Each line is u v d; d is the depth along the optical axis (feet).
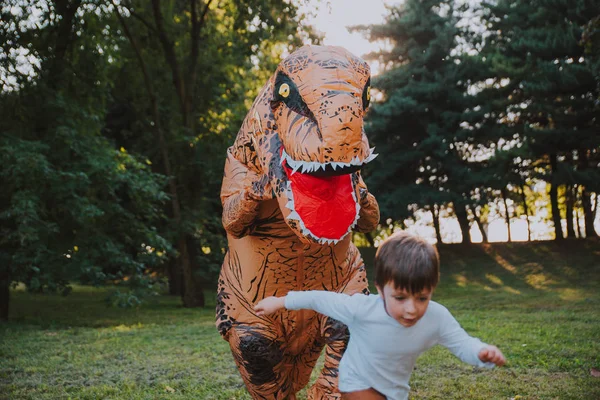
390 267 8.48
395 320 9.09
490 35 80.69
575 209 100.53
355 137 9.27
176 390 19.60
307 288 12.42
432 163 79.51
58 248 42.09
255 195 10.96
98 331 36.04
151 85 52.47
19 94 42.34
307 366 13.92
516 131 74.79
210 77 57.06
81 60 47.01
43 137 42.45
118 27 51.75
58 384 20.67
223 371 22.45
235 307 12.70
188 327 37.58
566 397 17.13
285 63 10.31
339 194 9.77
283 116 10.17
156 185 45.91
